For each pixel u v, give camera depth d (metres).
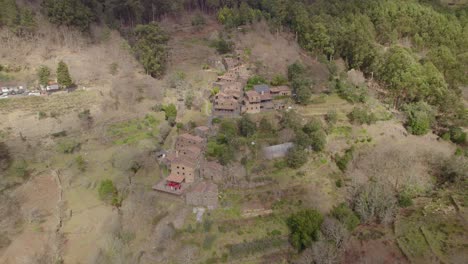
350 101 134.12
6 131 100.56
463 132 125.56
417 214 96.44
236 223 88.94
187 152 100.38
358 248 86.81
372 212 94.00
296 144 107.25
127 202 90.31
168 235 83.56
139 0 178.62
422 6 188.75
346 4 187.75
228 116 121.62
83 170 98.50
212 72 150.00
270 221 90.88
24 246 77.38
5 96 110.69
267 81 140.00
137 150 103.50
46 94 114.81
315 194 98.94
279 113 123.00
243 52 161.62
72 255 76.56
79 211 87.25
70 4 146.00
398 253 85.50
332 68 150.38
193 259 80.88
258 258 83.44
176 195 92.06
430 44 173.00
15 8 134.38
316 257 79.81
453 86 148.00
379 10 183.62
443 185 107.62
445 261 81.94
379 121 126.12
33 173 95.00
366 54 152.38
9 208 84.88
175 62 155.88
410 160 110.75
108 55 142.12
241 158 102.25
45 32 137.75
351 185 103.38
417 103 130.50
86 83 125.44
